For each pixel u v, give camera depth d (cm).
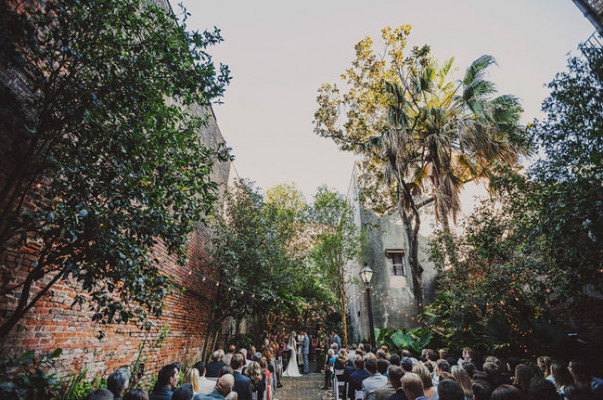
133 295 417
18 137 369
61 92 335
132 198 371
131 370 617
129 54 378
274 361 1133
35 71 324
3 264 359
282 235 1427
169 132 423
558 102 521
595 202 458
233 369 536
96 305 518
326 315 1972
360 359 557
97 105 336
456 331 940
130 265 361
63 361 447
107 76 352
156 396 389
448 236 1089
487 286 811
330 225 1652
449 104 1437
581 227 475
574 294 570
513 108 1240
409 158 1449
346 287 2286
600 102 473
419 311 1302
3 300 358
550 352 679
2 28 281
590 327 723
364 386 466
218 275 1195
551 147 533
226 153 496
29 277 338
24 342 383
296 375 1460
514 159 1198
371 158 1579
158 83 412
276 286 1255
